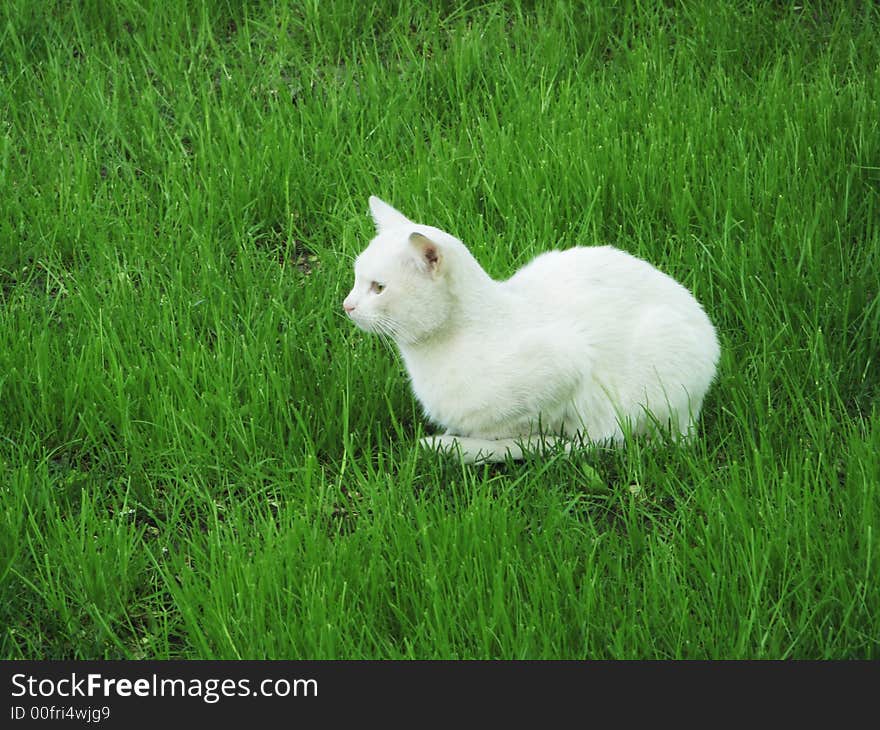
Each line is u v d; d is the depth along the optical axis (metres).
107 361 7.45
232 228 8.74
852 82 9.97
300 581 5.77
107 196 9.02
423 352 6.59
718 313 7.84
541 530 6.15
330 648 5.39
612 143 9.09
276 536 6.06
